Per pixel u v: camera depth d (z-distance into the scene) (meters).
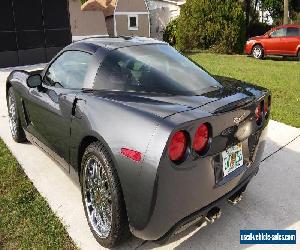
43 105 3.40
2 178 3.75
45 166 4.04
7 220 3.01
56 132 3.20
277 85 8.66
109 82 2.80
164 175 2.12
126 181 2.25
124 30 33.69
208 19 19.62
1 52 13.57
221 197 2.53
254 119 2.69
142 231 2.30
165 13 34.72
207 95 2.63
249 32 27.36
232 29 19.38
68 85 3.18
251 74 10.54
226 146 2.44
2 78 10.98
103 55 2.95
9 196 3.39
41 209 3.17
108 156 2.41
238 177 2.63
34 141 4.08
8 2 13.48
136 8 33.34
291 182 3.62
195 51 20.09
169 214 2.22
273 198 3.33
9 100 4.64
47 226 2.93
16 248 2.68
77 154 2.87
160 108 2.34
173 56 3.16
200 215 2.41
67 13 15.04
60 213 3.12
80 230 2.89
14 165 4.03
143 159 2.14
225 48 19.55
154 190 2.13
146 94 2.62
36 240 2.76
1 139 4.91
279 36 15.54
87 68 2.99
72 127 2.84
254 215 3.07
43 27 14.52
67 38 15.24
